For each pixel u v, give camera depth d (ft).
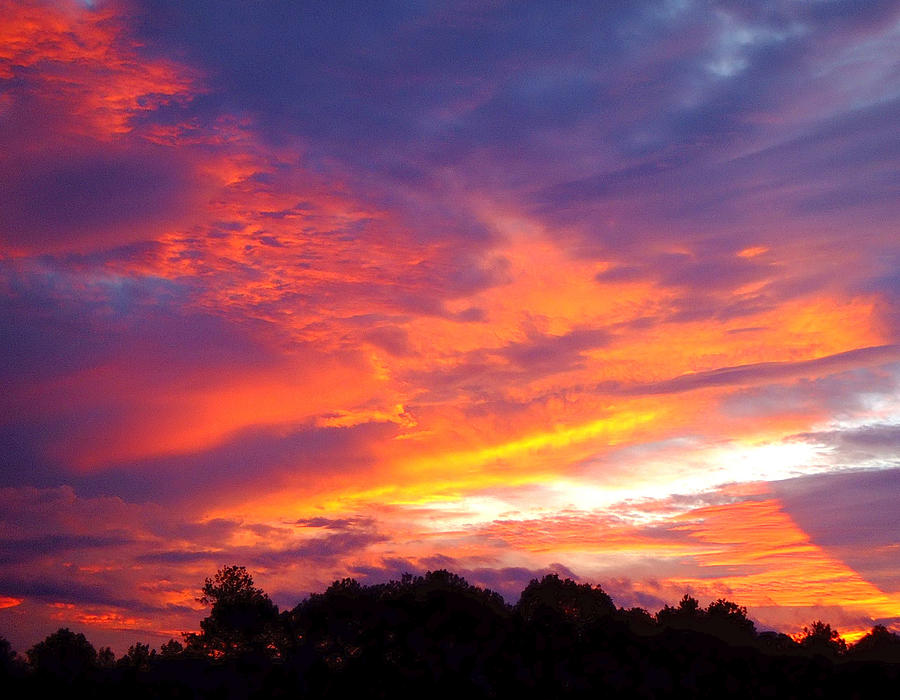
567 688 239.30
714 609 337.93
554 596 309.63
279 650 262.06
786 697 249.14
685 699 243.40
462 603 269.64
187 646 277.03
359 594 274.77
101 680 238.48
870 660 275.80
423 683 235.20
